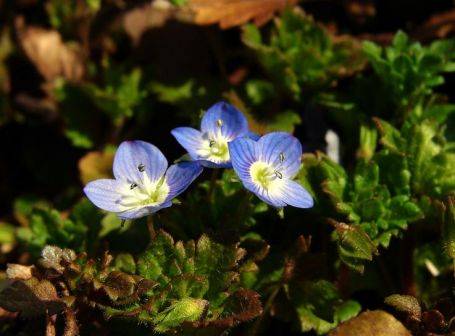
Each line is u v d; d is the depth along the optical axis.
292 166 0.06
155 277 0.06
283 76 0.08
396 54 0.07
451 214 0.06
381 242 0.06
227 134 0.06
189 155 0.06
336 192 0.06
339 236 0.06
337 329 0.06
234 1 0.08
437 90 0.08
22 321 0.07
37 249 0.07
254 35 0.08
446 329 0.06
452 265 0.07
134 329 0.06
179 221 0.07
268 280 0.06
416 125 0.07
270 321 0.07
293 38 0.08
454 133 0.07
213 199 0.07
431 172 0.07
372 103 0.08
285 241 0.07
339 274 0.07
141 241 0.07
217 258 0.06
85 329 0.06
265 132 0.07
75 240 0.07
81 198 0.08
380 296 0.07
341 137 0.08
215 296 0.06
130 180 0.06
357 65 0.08
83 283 0.06
